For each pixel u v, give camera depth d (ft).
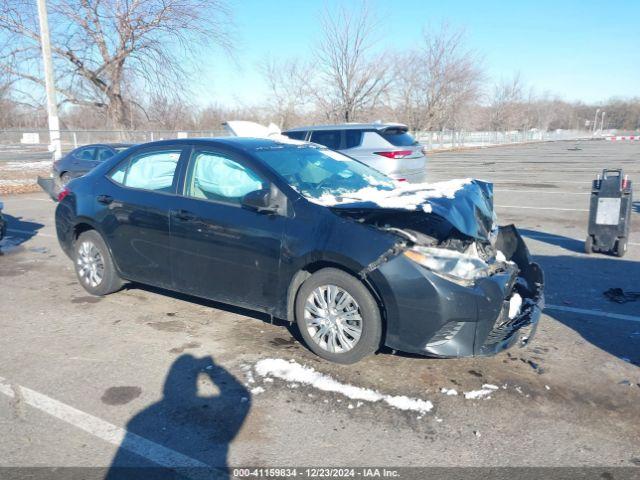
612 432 10.36
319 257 12.90
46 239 28.71
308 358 13.50
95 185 18.11
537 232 29.63
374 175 17.17
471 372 12.74
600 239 24.03
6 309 17.33
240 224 14.26
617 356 13.61
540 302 13.79
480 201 14.60
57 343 14.55
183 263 15.65
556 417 10.87
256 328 15.51
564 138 262.67
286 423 10.69
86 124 101.96
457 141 157.99
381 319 12.67
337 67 114.32
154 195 16.30
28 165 75.56
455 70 139.23
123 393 11.85
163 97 83.61
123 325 15.81
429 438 10.19
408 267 11.93
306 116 132.67
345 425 10.62
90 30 78.84
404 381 12.32
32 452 9.77
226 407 11.28
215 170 15.28
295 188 13.94
